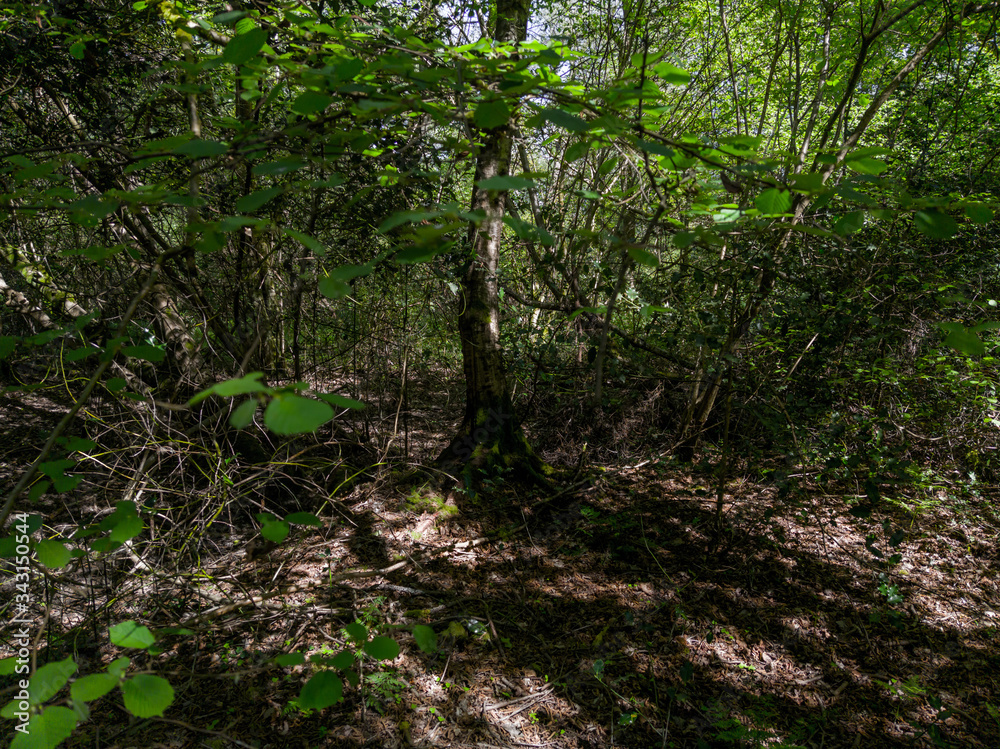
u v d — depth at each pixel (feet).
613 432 17.30
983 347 3.77
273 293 15.14
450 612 10.61
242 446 13.06
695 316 13.05
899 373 12.94
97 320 10.27
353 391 16.94
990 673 9.21
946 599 10.77
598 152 12.44
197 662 9.14
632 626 10.37
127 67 10.80
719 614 10.61
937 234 3.90
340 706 8.57
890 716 8.57
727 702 8.86
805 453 11.94
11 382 16.57
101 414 13.62
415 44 4.80
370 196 11.26
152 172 9.93
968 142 16.92
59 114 12.18
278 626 9.98
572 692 9.05
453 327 17.33
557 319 15.85
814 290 12.36
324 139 5.07
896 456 11.51
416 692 8.89
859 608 10.65
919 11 15.16
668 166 5.01
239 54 3.90
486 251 14.02
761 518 12.89
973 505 13.23
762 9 17.52
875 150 3.85
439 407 20.27
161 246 11.22
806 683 9.18
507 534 13.00
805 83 18.57
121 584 10.38
